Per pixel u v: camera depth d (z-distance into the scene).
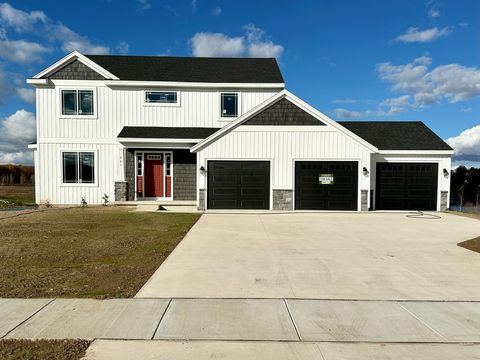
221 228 10.84
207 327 4.09
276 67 19.69
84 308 4.55
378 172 16.28
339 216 13.92
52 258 7.03
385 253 7.80
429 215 14.60
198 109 17.61
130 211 14.60
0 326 4.03
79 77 16.89
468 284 5.75
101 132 17.11
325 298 5.06
